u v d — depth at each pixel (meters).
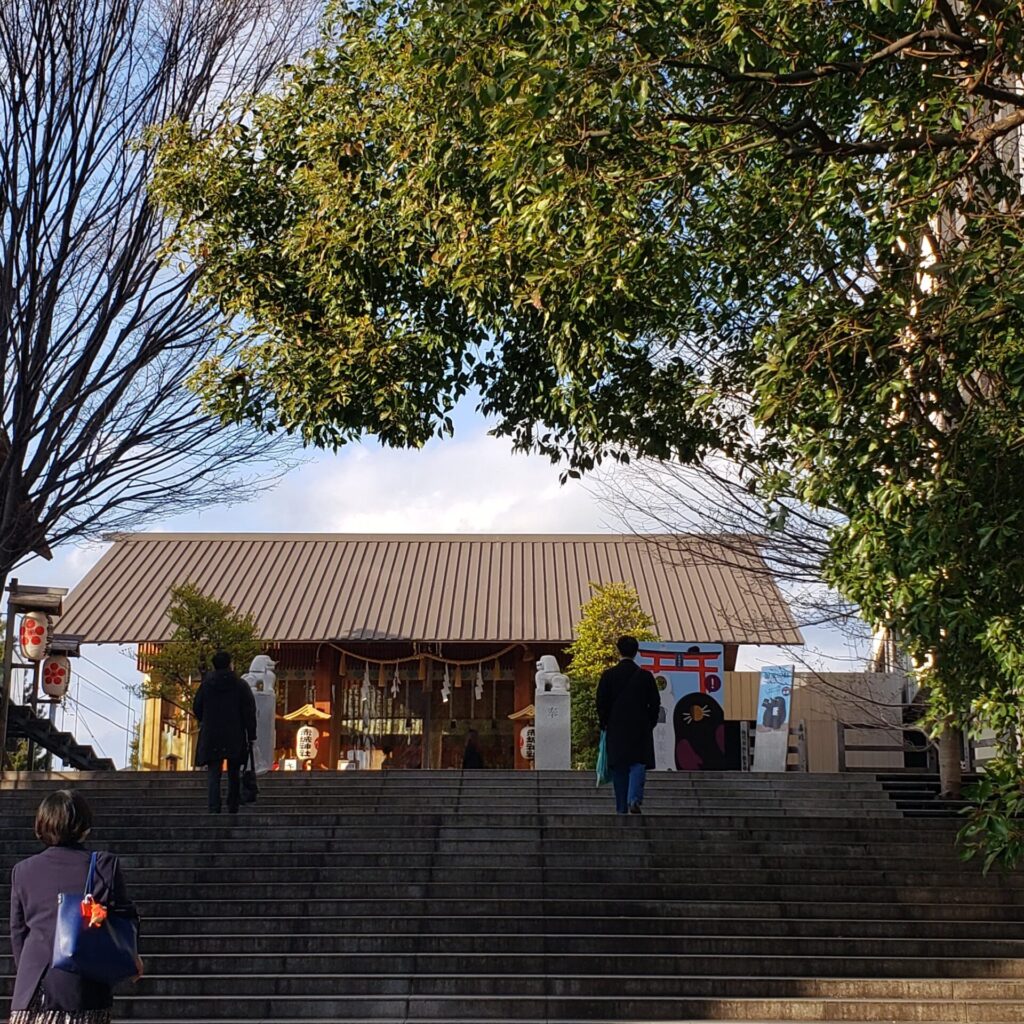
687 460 12.65
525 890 11.20
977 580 7.61
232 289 13.45
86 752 21.91
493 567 33.41
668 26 8.39
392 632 30.69
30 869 5.13
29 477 14.42
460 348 12.51
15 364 14.10
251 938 10.13
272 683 17.70
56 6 13.40
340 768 30.94
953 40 8.02
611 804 14.89
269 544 34.75
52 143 13.69
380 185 12.34
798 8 8.27
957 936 10.46
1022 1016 8.98
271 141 13.61
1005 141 11.30
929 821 13.22
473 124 10.45
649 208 9.91
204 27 14.35
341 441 12.92
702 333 12.21
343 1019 8.96
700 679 20.08
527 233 9.48
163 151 13.55
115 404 14.67
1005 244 7.98
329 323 12.95
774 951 10.05
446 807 14.64
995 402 8.40
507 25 8.20
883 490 7.70
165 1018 8.99
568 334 10.48
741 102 8.55
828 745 20.42
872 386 8.01
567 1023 8.80
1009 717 8.06
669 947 10.10
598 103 8.39
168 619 31.08
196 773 16.03
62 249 13.99
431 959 9.69
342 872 11.53
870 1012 8.98
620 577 32.53
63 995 4.91
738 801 15.06
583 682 24.97
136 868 11.68
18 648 21.19
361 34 12.91
